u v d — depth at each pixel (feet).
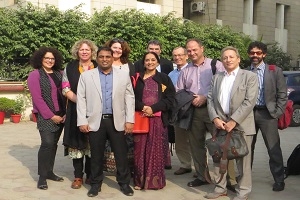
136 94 17.40
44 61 17.87
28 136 31.32
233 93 15.74
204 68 18.16
